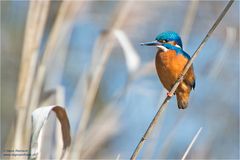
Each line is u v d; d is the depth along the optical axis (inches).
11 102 572.1
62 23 434.6
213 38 588.4
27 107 401.4
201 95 571.8
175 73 402.3
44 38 528.1
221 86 577.0
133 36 506.3
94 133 438.3
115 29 445.1
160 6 511.5
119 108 447.2
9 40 582.6
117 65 596.1
